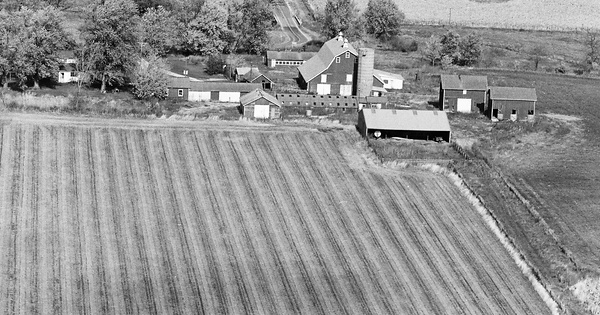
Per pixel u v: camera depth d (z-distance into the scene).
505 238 95.88
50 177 102.75
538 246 95.38
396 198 104.00
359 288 86.44
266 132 120.06
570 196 108.44
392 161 113.50
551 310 84.12
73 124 116.62
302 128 123.19
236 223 96.62
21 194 98.50
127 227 94.19
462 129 131.38
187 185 104.06
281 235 94.81
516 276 89.44
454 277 88.94
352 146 118.56
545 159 120.75
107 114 123.19
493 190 107.94
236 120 125.94
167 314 80.75
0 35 136.50
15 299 80.81
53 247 89.31
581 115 143.25
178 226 95.19
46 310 79.81
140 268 87.12
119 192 101.19
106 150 110.56
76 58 143.75
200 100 140.12
